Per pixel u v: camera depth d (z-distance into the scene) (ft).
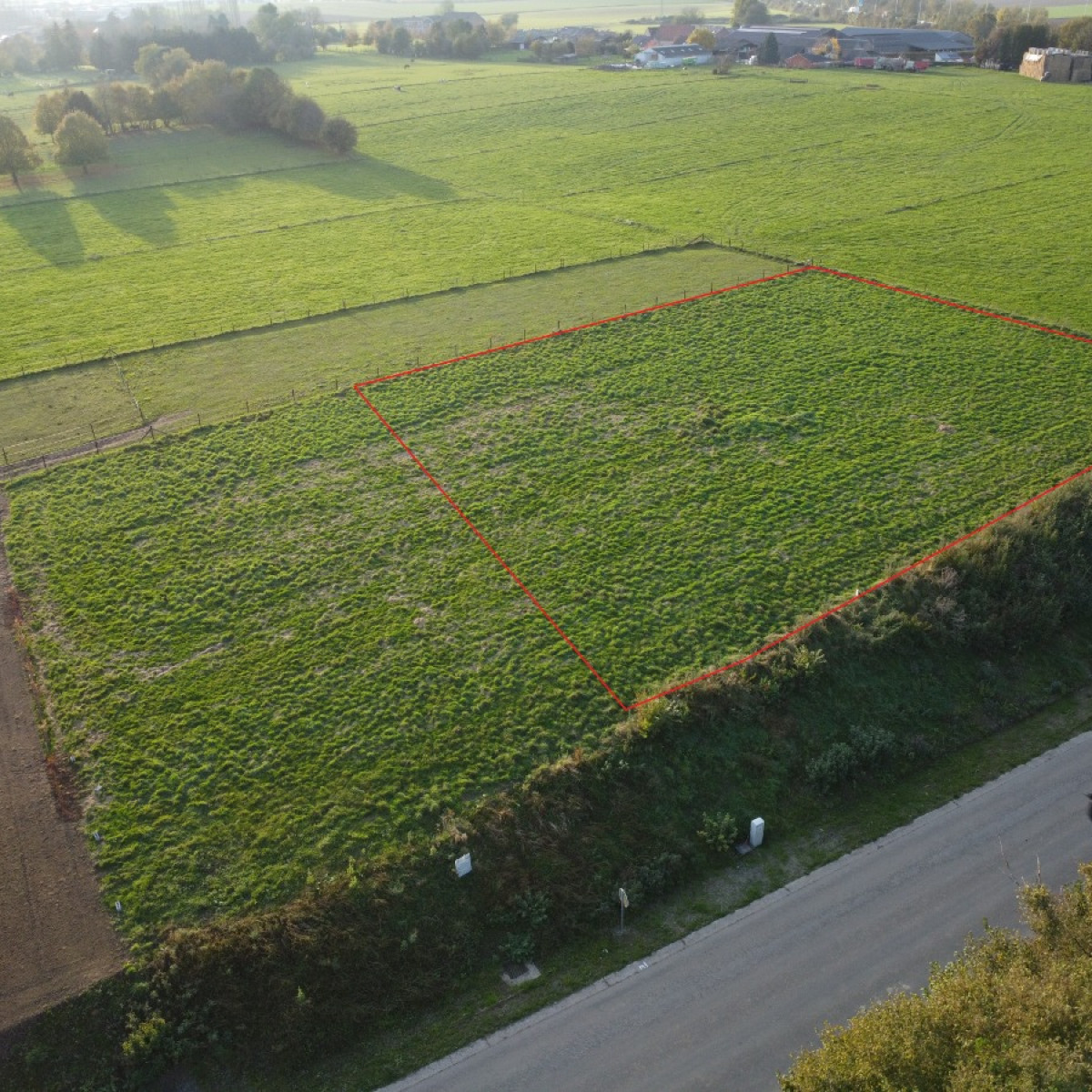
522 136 402.72
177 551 142.92
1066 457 158.61
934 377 184.96
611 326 211.00
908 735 115.85
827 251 251.80
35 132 424.87
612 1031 86.48
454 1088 82.58
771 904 97.76
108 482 158.81
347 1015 87.40
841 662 121.29
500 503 152.05
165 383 191.83
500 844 98.68
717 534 143.23
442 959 92.17
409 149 389.39
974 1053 66.80
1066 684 125.18
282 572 137.59
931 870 100.63
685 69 545.03
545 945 94.12
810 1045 84.28
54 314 229.25
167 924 91.45
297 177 354.95
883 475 155.94
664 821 104.17
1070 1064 63.05
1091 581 136.46
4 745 110.93
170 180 354.33
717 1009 87.76
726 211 290.35
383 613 129.70
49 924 91.66
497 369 193.77
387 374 192.65
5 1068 82.12
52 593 134.72
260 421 175.73
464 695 116.16
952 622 125.90
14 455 167.94
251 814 102.17
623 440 167.94
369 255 264.72
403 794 103.96
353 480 158.81
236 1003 86.69
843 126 392.27
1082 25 471.21
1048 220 269.23
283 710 114.83
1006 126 378.12
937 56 535.19
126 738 111.55
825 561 137.08
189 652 124.06
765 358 194.80
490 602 131.23
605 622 127.34
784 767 110.42
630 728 108.88
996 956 77.61
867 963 91.30
